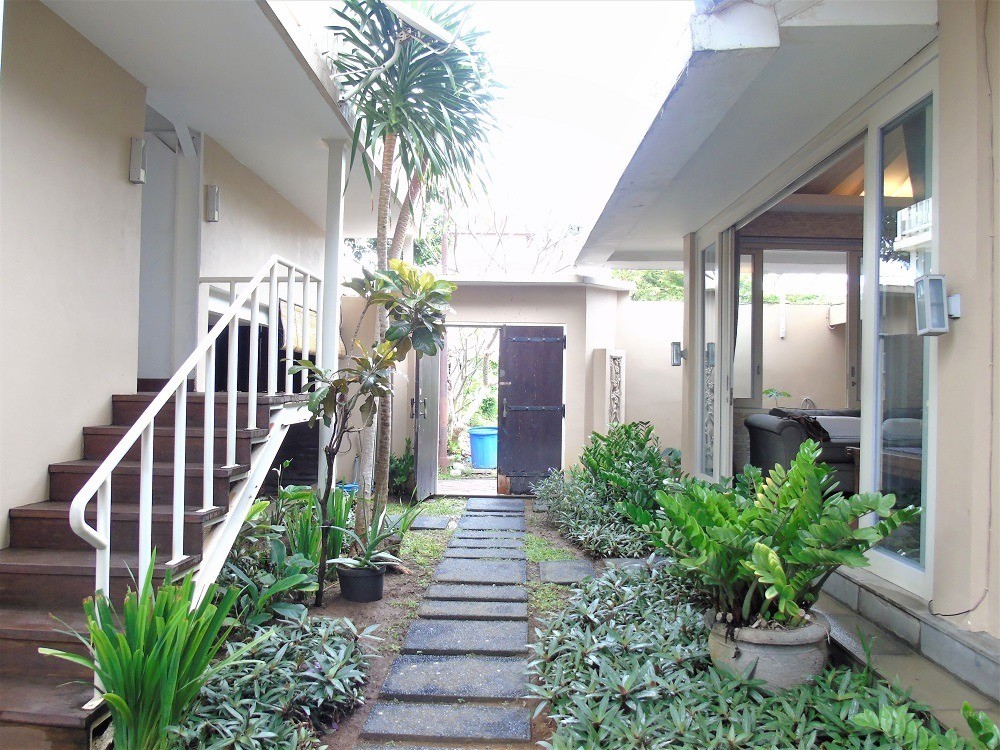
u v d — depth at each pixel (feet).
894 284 10.25
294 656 8.91
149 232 15.47
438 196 15.75
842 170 16.96
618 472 17.67
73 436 11.03
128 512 9.61
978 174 8.12
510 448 26.11
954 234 8.48
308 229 23.25
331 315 15.64
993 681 7.41
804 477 8.41
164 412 11.80
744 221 17.13
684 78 9.61
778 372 26.99
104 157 11.84
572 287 26.73
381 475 14.75
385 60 13.94
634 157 12.73
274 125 15.12
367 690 9.40
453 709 8.92
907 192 9.96
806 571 8.22
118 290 12.16
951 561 8.40
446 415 32.78
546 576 14.19
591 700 7.97
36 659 7.97
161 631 6.74
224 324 9.89
